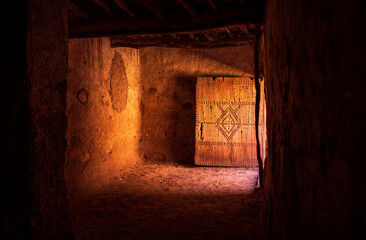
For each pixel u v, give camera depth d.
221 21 3.73
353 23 0.69
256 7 3.59
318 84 0.94
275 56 2.10
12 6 1.95
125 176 6.03
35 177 1.97
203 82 7.34
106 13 4.05
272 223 2.19
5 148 1.97
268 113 2.93
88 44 5.15
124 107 6.66
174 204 4.32
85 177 5.03
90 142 5.20
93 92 5.32
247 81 7.20
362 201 0.65
